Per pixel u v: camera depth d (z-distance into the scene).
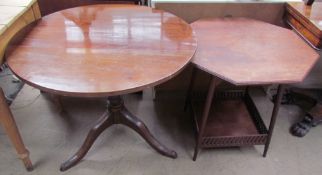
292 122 1.63
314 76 1.83
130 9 1.34
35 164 1.35
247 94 1.60
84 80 0.85
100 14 1.28
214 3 1.44
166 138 1.51
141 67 0.92
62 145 1.45
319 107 1.58
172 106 1.73
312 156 1.43
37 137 1.49
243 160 1.40
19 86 1.86
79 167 1.34
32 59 0.94
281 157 1.42
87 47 1.02
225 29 1.30
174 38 1.09
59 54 0.97
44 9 1.65
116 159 1.39
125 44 1.04
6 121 1.11
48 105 1.71
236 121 1.46
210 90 1.12
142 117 1.64
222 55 1.10
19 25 1.14
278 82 0.95
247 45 1.17
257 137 1.32
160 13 1.31
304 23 1.30
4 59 1.02
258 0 1.45
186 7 1.45
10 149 1.43
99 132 1.34
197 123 1.42
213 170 1.35
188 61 0.96
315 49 1.23
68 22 1.20
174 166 1.36
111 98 1.27
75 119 1.62
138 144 1.47
